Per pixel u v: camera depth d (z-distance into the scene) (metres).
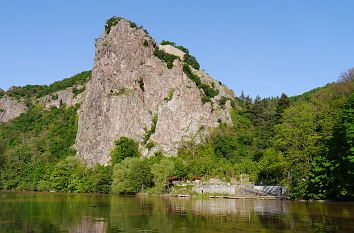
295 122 80.56
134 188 110.50
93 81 184.50
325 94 123.62
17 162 163.62
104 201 81.12
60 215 53.47
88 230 39.72
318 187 66.56
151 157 136.00
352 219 43.06
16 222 46.41
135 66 173.38
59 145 189.88
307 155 69.81
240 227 39.12
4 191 143.38
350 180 57.88
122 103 162.00
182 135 152.25
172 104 158.88
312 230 36.28
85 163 157.62
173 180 119.06
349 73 132.50
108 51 182.62
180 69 174.12
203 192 100.56
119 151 144.12
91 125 170.88
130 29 185.38
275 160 83.00
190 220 45.62
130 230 39.09
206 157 126.88
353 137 55.06
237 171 118.81
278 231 36.16
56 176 139.62
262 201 72.88
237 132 165.50
